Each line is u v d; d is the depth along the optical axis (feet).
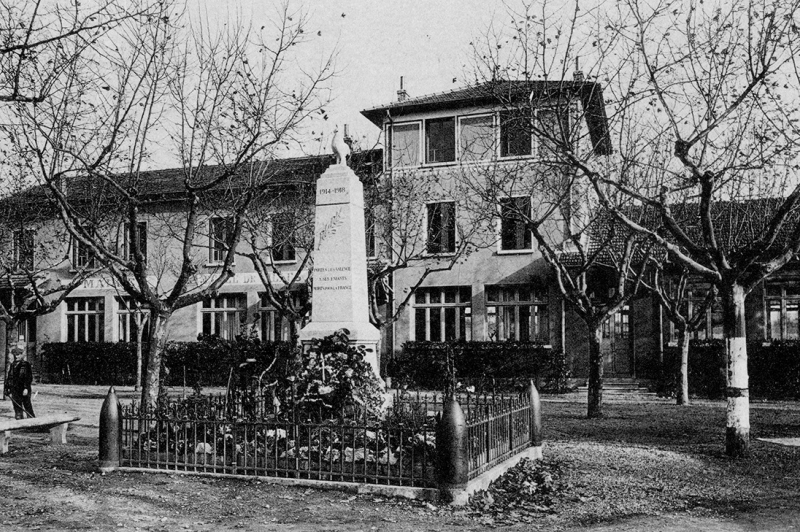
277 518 26.04
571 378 89.30
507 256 91.66
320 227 42.57
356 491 29.35
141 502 28.17
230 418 33.32
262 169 59.11
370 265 86.17
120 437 33.99
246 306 102.37
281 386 37.29
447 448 28.27
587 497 31.01
